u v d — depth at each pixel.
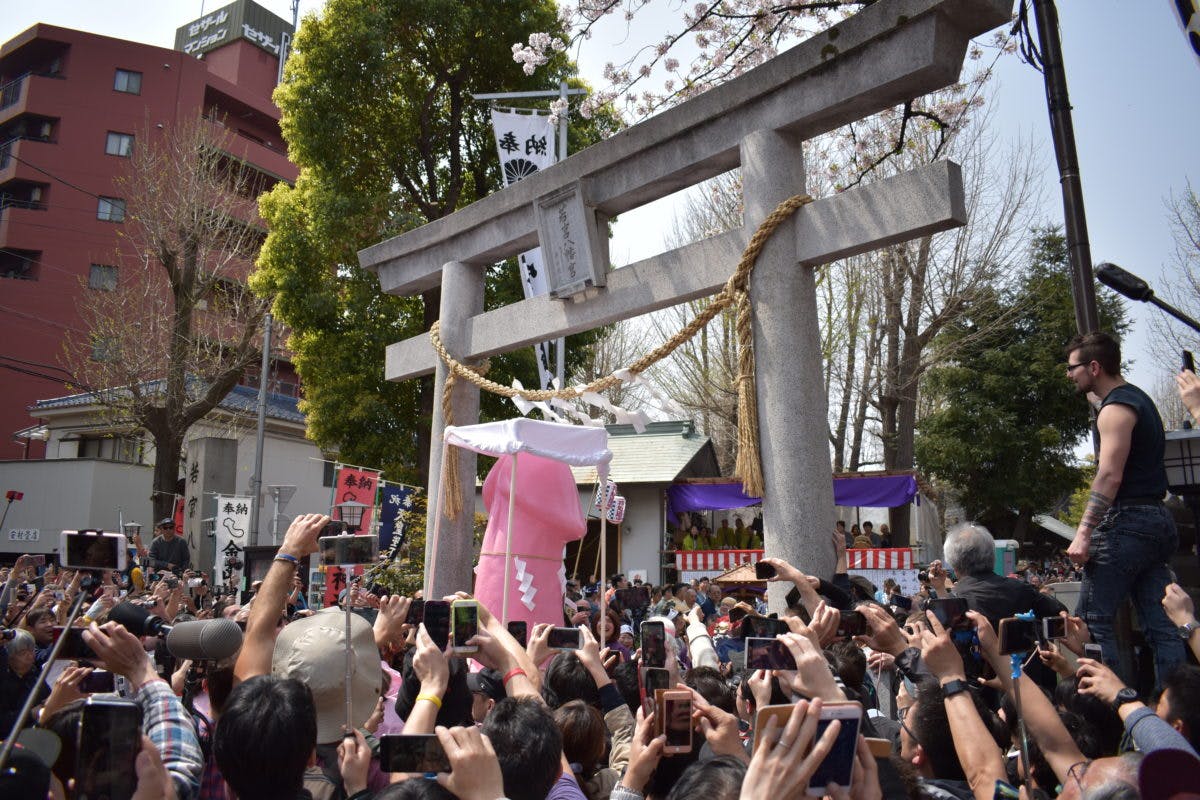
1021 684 2.75
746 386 6.56
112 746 2.00
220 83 34.34
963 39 5.99
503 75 18.05
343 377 16.77
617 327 27.59
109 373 20.67
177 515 21.69
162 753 2.73
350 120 17.44
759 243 6.54
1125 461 4.09
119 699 2.13
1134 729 2.73
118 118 32.34
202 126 22.50
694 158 7.23
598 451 7.27
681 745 2.47
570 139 17.52
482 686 3.91
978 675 3.50
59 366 30.88
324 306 16.92
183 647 3.05
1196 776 1.67
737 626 7.00
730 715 2.56
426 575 8.99
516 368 17.00
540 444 7.00
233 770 2.38
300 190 17.77
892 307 17.69
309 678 3.02
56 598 6.49
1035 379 24.14
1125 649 5.11
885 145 15.84
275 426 26.58
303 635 3.13
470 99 18.11
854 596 6.00
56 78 32.06
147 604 5.68
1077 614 4.23
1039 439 23.83
